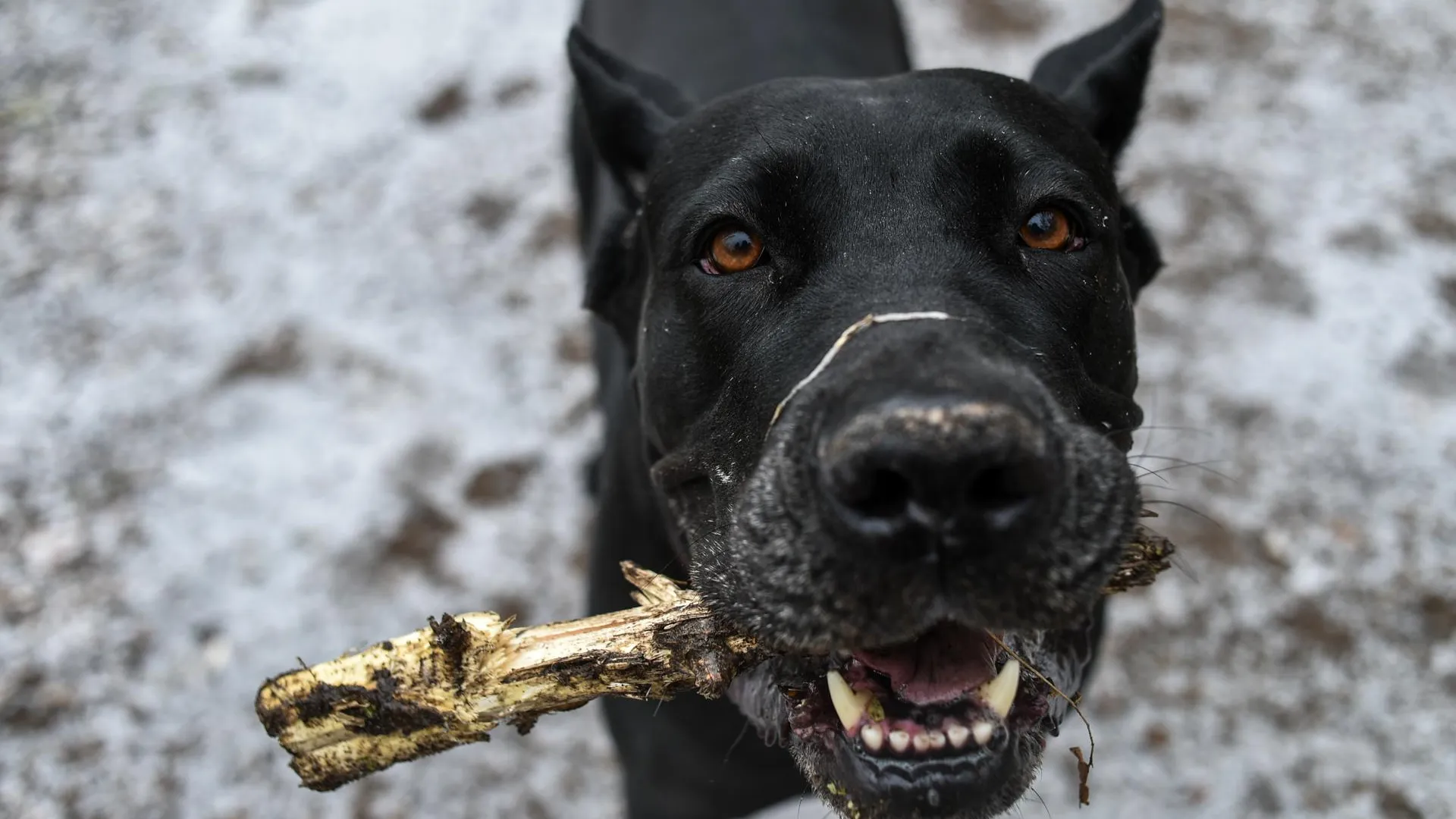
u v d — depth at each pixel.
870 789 0.53
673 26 0.95
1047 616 0.50
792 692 0.56
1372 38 1.35
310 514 0.99
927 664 0.54
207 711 0.88
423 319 1.13
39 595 0.94
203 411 1.07
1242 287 1.11
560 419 1.04
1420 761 0.83
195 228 1.22
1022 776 0.55
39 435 1.05
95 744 0.87
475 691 0.55
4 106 1.36
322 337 1.12
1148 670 0.88
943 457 0.48
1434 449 0.98
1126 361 0.62
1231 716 0.85
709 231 0.60
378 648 0.55
